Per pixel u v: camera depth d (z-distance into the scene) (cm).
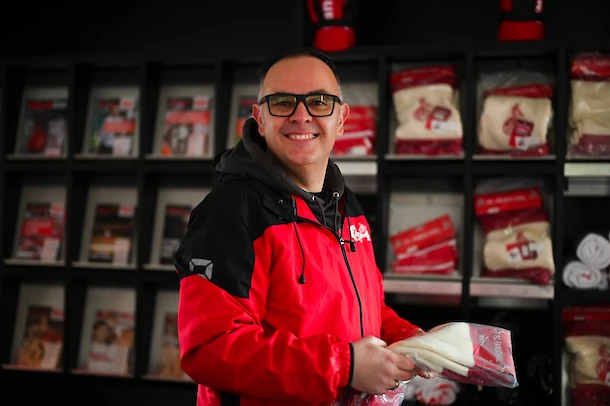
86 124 334
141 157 309
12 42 368
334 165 159
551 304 283
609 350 267
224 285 125
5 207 330
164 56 306
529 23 280
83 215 332
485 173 275
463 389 271
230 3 347
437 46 278
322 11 293
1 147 325
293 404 130
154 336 319
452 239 289
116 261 321
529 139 275
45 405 310
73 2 362
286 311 132
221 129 302
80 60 314
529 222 278
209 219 131
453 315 312
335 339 128
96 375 313
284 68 139
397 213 300
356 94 309
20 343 330
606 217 305
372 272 159
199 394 145
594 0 309
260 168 137
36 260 327
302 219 138
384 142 284
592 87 271
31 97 345
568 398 273
